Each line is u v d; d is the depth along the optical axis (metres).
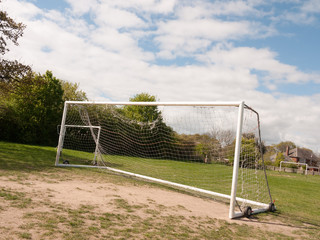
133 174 11.28
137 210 5.35
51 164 11.42
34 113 25.97
